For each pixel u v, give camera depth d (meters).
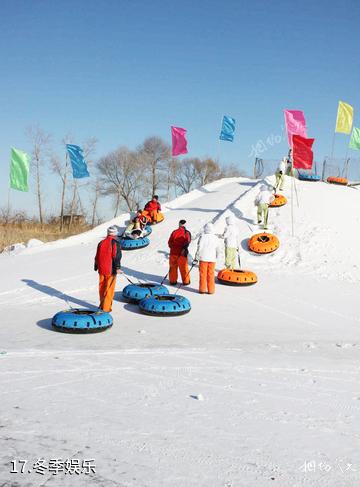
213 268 13.09
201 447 3.80
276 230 20.69
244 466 3.49
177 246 13.99
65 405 4.62
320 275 16.41
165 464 3.47
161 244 19.67
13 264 17.58
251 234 20.23
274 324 10.23
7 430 3.94
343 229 21.09
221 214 22.75
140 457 3.57
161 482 3.20
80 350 7.09
